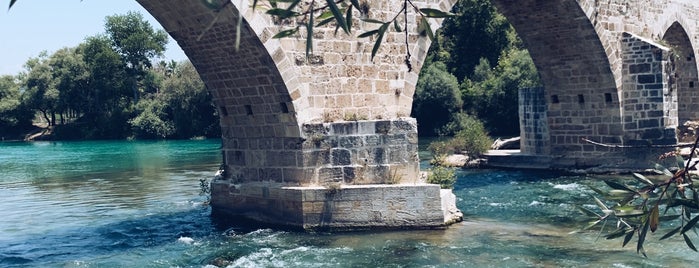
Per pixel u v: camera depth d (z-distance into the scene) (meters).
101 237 19.33
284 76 18.14
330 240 17.64
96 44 94.44
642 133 28.91
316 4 18.42
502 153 34.44
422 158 40.34
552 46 29.45
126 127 92.88
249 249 16.98
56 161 51.56
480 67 67.12
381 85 19.91
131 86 95.38
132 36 95.00
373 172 18.89
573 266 14.47
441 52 72.62
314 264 15.32
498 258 15.37
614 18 28.89
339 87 19.16
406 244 16.91
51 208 25.53
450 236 17.67
